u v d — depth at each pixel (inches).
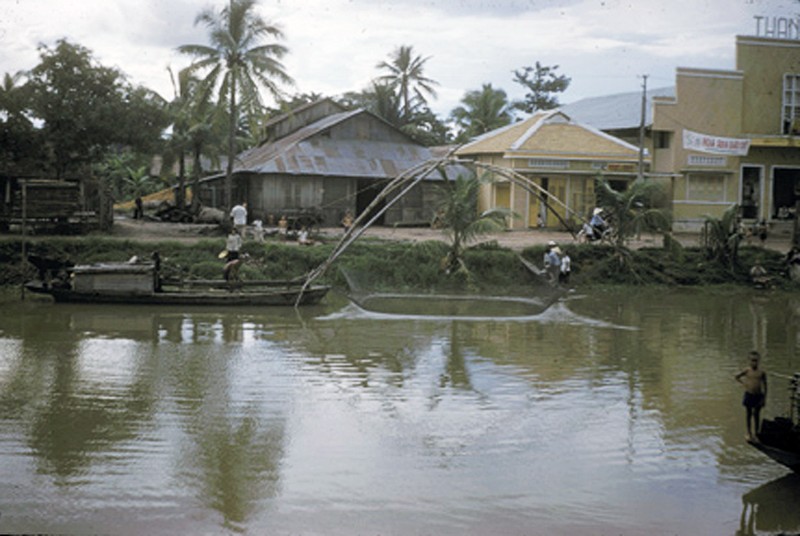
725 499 414.3
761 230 1389.0
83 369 657.6
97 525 371.2
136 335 808.9
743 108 1636.3
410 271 1190.9
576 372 677.9
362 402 573.0
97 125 1390.3
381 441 490.3
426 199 1755.7
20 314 924.0
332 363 695.1
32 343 759.7
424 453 471.2
